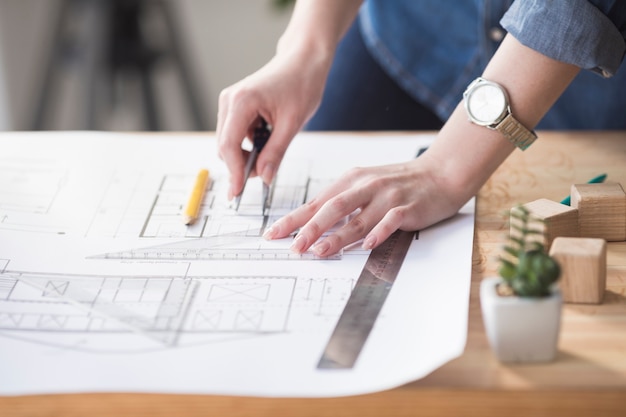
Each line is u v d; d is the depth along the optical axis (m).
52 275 0.80
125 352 0.68
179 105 2.80
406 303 0.73
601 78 1.17
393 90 1.35
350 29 1.36
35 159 1.06
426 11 1.28
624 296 0.73
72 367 0.66
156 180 1.00
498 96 0.85
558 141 1.05
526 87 0.85
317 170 1.01
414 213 0.84
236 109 0.96
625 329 0.68
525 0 0.83
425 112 1.36
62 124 2.76
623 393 0.61
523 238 0.67
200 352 0.67
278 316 0.72
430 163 0.89
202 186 0.97
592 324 0.69
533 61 0.84
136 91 2.36
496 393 0.62
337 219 0.84
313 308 0.73
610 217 0.81
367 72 1.35
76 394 0.64
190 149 1.08
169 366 0.66
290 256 0.82
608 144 1.03
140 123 2.39
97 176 1.01
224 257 0.82
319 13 1.08
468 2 1.25
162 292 0.76
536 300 0.62
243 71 2.95
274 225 0.86
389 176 0.87
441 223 0.87
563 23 0.81
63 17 2.31
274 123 0.99
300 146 1.08
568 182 0.95
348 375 0.64
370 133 1.11
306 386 0.63
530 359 0.64
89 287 0.78
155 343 0.69
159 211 0.93
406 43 1.31
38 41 2.75
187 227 0.89
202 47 2.92
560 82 0.85
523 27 0.83
